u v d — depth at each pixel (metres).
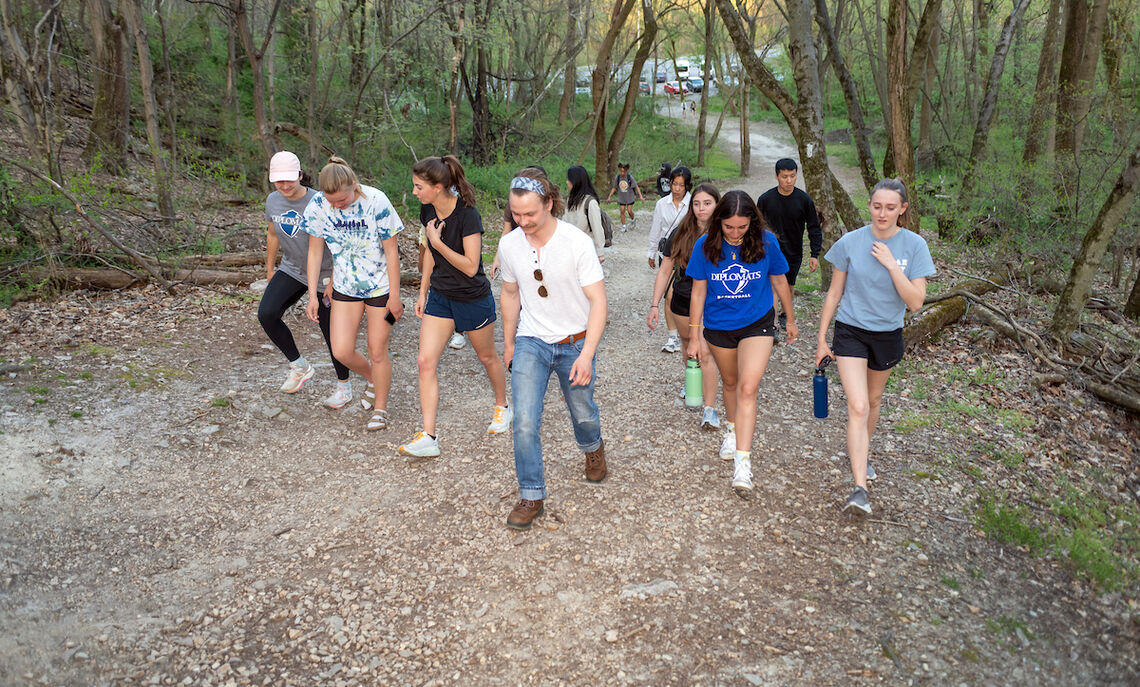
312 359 6.18
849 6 28.84
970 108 27.12
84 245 7.37
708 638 2.97
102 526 3.65
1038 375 6.30
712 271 3.95
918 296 3.55
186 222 8.98
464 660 2.87
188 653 2.88
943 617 3.10
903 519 3.88
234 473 4.28
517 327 3.86
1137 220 8.91
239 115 17.00
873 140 33.75
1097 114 11.41
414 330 7.31
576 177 6.73
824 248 8.53
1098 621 3.15
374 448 4.71
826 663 2.83
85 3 15.13
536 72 30.95
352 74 19.88
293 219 4.84
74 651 2.83
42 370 5.07
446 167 4.09
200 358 5.85
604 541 3.65
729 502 4.03
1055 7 13.64
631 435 4.93
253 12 18.52
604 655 2.88
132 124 15.96
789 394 5.75
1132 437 5.82
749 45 8.30
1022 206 9.69
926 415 5.35
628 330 7.69
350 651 2.92
